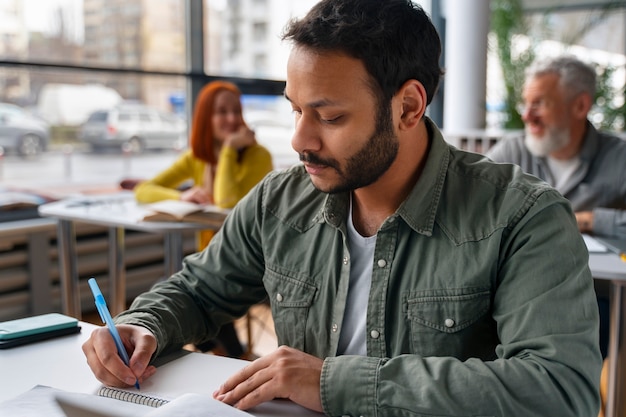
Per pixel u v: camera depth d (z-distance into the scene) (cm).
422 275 92
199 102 281
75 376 89
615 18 587
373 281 94
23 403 74
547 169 239
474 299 88
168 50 353
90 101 332
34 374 89
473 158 100
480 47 421
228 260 112
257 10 362
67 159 340
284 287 103
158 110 356
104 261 345
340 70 79
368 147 82
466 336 89
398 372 77
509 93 416
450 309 89
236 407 79
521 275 84
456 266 90
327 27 79
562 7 602
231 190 256
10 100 307
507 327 83
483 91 426
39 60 307
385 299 93
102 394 83
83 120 337
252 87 375
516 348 80
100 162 351
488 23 422
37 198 330
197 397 71
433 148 96
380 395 76
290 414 78
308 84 80
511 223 88
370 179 85
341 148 81
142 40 341
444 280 90
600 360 79
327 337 98
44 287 318
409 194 94
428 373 76
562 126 227
